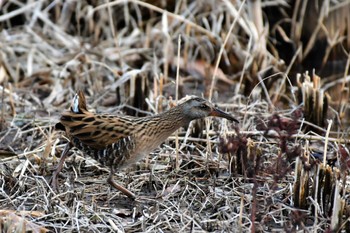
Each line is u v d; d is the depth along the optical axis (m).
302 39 14.90
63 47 14.41
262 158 9.88
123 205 9.34
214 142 10.81
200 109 9.70
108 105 12.66
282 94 13.13
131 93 12.24
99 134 9.18
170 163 10.32
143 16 15.19
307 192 9.17
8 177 9.76
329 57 14.54
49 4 15.16
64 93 12.88
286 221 8.83
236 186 9.78
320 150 10.84
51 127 11.23
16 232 8.12
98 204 9.34
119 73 13.08
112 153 9.27
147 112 12.00
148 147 9.50
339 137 11.46
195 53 14.24
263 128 9.66
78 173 10.10
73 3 15.06
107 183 9.83
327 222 8.89
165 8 15.23
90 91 13.00
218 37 14.38
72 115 9.30
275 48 14.87
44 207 9.05
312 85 11.80
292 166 10.01
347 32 14.76
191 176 10.05
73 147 10.52
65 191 9.48
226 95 13.25
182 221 8.82
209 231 8.69
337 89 13.63
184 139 10.84
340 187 9.13
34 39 14.35
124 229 8.68
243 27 14.17
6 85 12.98
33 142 11.03
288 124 8.93
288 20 14.98
